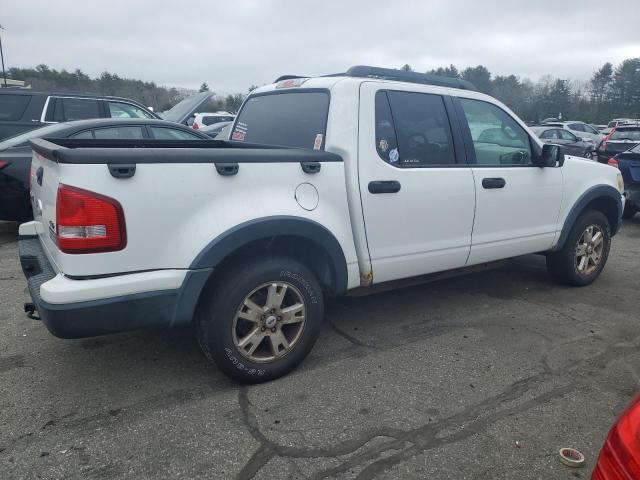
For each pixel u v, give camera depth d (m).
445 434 2.82
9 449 2.64
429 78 4.21
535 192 4.58
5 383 3.27
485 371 3.52
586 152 17.84
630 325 4.34
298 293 3.29
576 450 2.69
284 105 4.00
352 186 3.47
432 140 3.95
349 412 3.00
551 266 5.25
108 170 2.62
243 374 3.19
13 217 6.46
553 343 3.97
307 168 3.25
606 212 5.53
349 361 3.63
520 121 4.63
